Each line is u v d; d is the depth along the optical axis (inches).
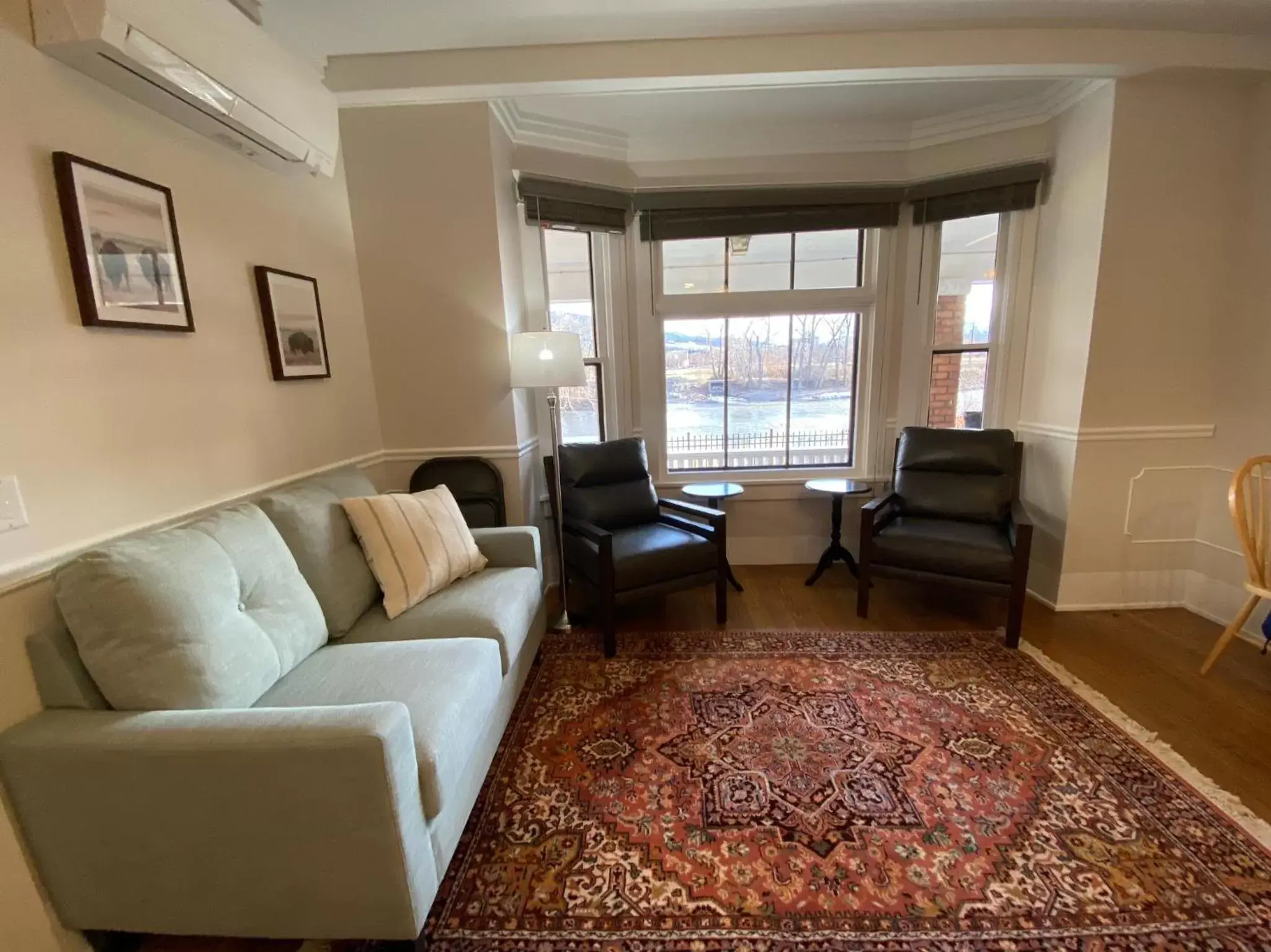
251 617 54.7
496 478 103.7
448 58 86.7
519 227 111.8
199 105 59.5
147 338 57.9
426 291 101.1
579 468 110.7
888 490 120.7
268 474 76.5
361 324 100.4
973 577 96.1
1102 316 99.1
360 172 97.3
